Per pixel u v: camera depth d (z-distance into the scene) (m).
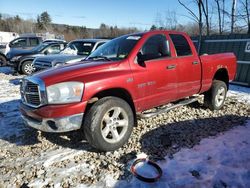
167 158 3.71
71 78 3.54
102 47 4.95
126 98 4.12
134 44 4.30
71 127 3.50
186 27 22.56
